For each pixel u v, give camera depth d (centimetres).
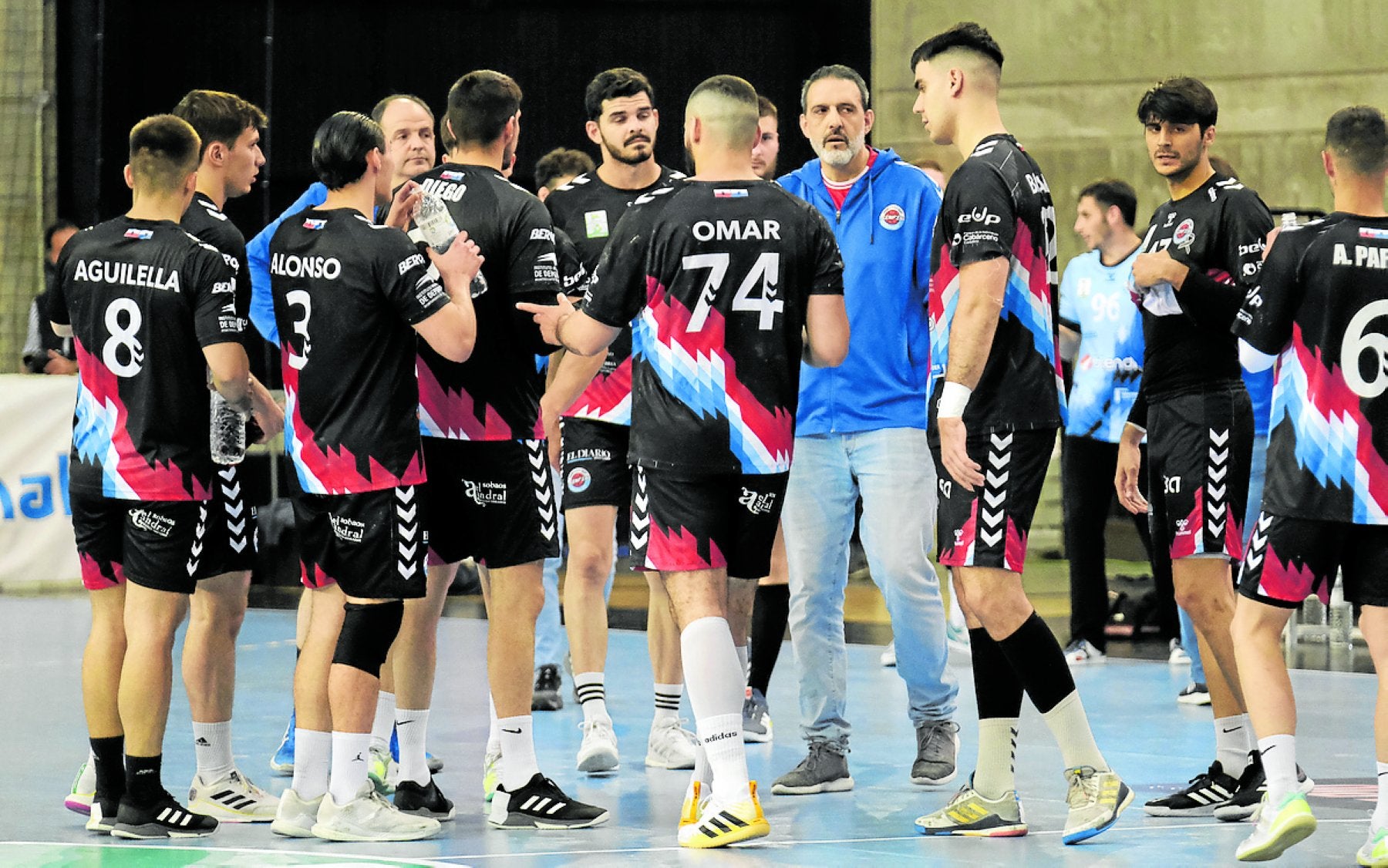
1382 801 1042
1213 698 1248
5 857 1098
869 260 1366
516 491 1218
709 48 4322
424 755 1246
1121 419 2134
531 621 1224
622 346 1530
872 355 1362
